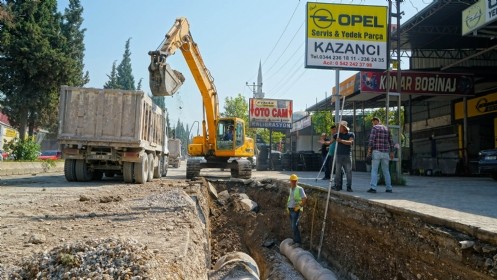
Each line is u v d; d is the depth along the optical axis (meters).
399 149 12.09
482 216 5.24
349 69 14.02
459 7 16.12
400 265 5.80
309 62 13.93
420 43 21.12
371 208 6.99
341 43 14.02
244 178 17.03
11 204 8.06
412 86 19.45
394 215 6.23
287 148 51.50
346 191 9.27
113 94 13.05
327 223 9.00
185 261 4.37
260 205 13.07
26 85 27.89
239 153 17.30
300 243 9.03
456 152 22.52
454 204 6.63
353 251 7.49
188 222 6.65
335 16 14.10
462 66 20.81
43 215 6.86
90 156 13.22
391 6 13.30
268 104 34.78
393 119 32.91
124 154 13.02
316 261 7.77
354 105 25.53
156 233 5.68
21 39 26.86
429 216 5.32
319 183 11.80
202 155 17.53
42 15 28.86
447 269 4.71
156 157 16.77
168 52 12.59
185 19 14.34
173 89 13.04
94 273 3.34
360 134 27.55
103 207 7.73
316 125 41.19
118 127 13.03
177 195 9.14
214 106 17.55
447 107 23.72
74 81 29.69
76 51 33.22
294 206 9.00
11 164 18.53
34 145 22.81
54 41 29.42
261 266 9.28
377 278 6.41
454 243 4.58
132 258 3.58
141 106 13.15
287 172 23.98
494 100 19.66
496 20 11.59
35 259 3.71
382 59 13.97
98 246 3.78
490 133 20.12
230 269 6.36
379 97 23.36
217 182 15.18
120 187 11.84
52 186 12.12
